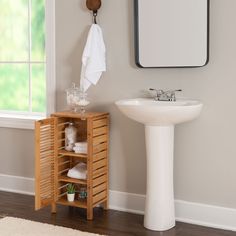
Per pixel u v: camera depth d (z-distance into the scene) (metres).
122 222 3.39
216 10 3.21
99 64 3.54
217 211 3.32
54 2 3.75
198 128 3.34
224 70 3.22
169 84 3.39
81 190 3.63
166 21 3.32
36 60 4.16
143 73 3.48
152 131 3.20
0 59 4.30
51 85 3.82
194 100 3.33
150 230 3.26
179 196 3.45
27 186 4.02
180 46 3.30
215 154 3.31
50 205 3.73
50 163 3.54
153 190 3.25
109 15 3.55
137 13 3.41
